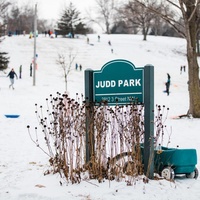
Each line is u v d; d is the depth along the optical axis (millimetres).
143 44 79312
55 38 80250
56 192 6531
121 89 7652
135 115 7309
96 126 7336
